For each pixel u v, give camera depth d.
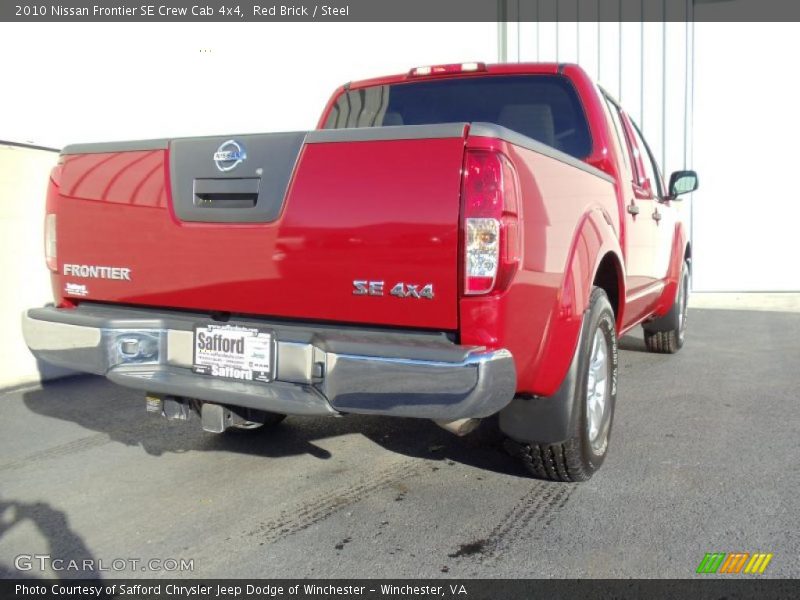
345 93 5.05
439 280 2.70
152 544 3.06
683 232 6.73
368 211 2.80
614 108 4.95
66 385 5.77
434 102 4.74
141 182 3.31
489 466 3.89
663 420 4.70
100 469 3.92
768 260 10.90
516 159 2.78
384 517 3.27
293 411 2.89
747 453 4.02
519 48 11.41
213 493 3.58
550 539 3.02
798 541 2.96
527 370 2.97
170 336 3.25
